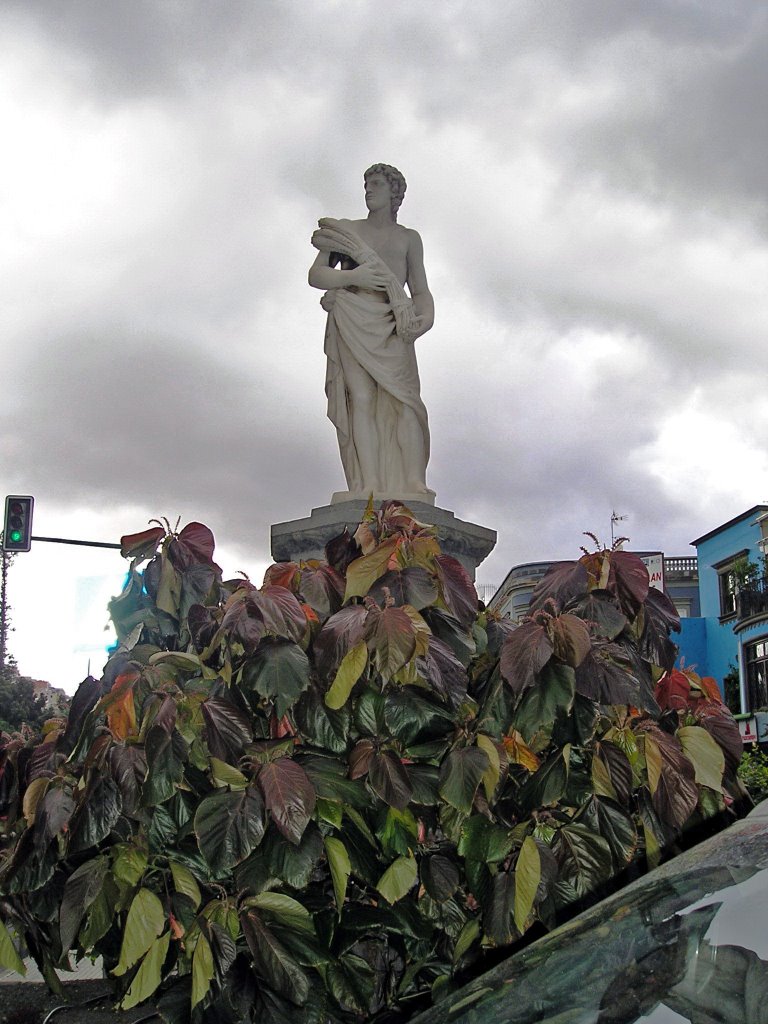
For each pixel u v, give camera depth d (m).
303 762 3.04
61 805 3.13
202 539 3.71
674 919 2.04
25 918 3.36
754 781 9.00
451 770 3.04
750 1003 1.74
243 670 3.12
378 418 6.82
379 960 3.57
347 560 3.66
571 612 3.37
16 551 16.38
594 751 3.18
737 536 34.75
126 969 2.84
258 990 2.87
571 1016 1.94
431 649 3.15
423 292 7.13
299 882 2.84
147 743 2.98
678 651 3.72
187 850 3.11
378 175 7.16
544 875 2.94
